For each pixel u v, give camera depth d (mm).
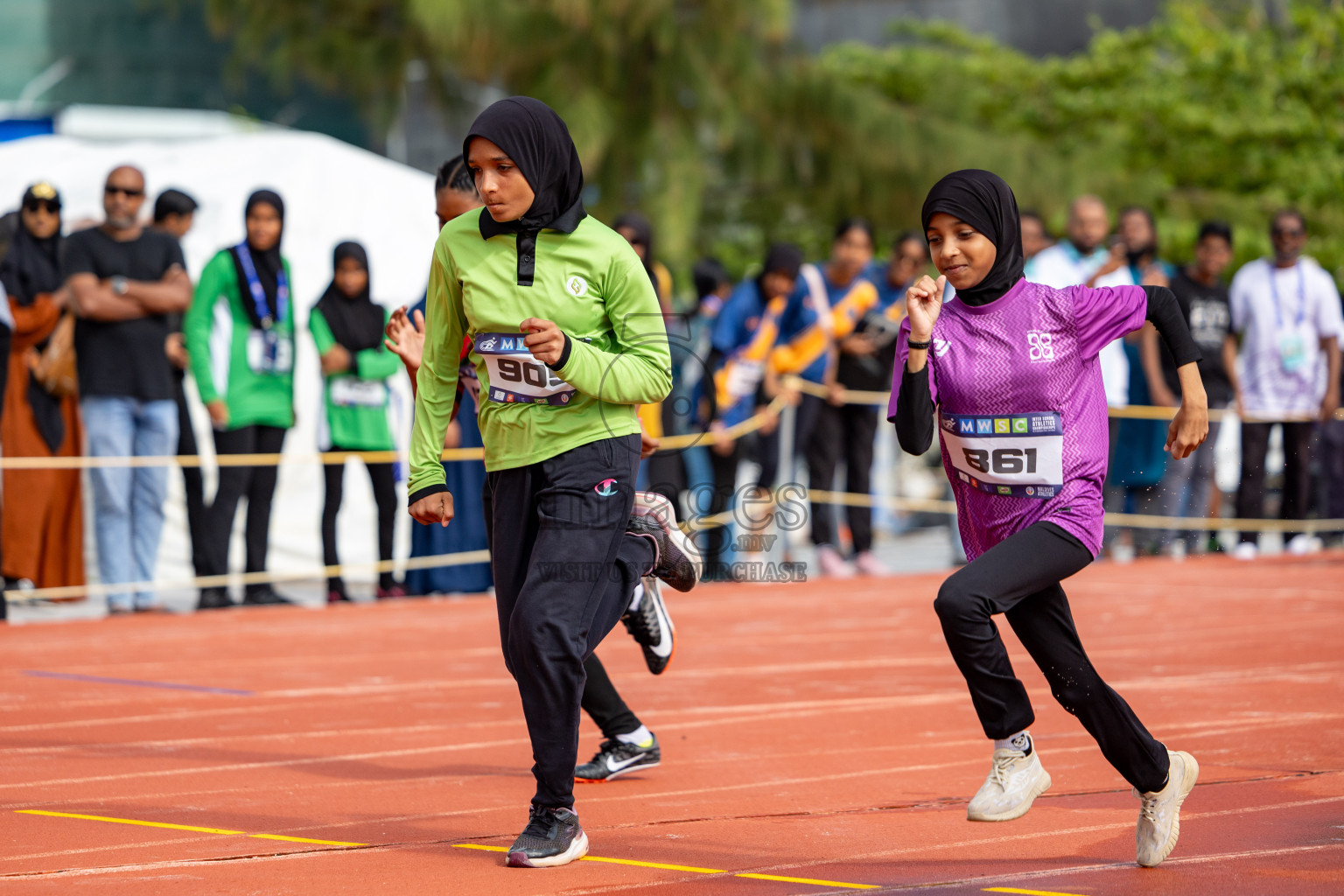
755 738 10648
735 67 35719
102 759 10023
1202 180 39562
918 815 8305
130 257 17750
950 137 37750
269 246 18375
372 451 19281
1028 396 7312
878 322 21375
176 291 17859
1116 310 7289
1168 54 43562
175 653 15094
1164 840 7035
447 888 6797
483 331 7531
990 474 7410
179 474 21625
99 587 18094
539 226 7395
